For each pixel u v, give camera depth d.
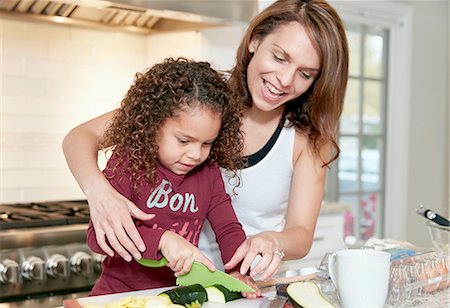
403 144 4.06
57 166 2.57
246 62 1.52
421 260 1.29
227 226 1.45
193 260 1.17
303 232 1.47
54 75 2.54
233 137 1.44
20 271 1.91
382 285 1.10
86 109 2.63
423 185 4.25
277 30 1.40
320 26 1.37
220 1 2.26
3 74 2.42
